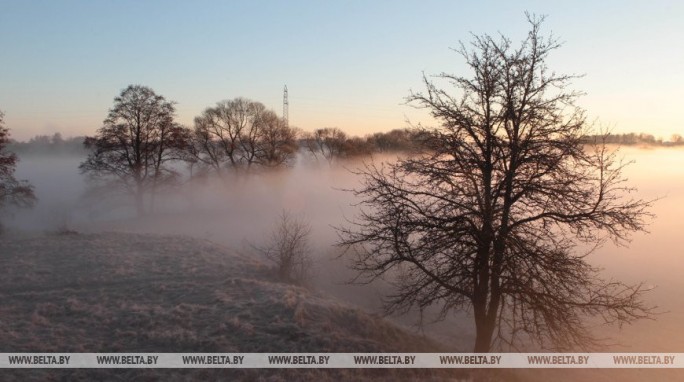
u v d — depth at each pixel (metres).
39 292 18.61
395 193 13.59
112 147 44.34
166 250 26.61
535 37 12.37
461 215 12.88
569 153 12.27
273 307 16.83
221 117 55.78
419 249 13.55
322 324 15.39
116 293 18.77
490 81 12.66
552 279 12.95
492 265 12.92
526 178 12.94
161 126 46.91
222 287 19.61
